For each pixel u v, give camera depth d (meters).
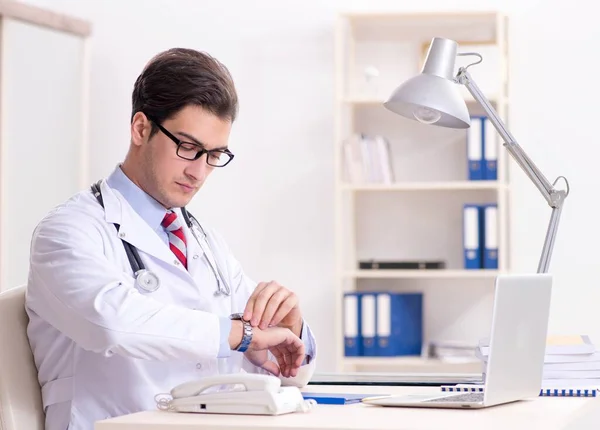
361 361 4.14
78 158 4.47
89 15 4.68
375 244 4.50
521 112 4.33
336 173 4.23
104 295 1.73
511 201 4.21
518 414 1.59
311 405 1.66
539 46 4.32
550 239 2.23
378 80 4.48
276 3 4.57
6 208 4.14
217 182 4.58
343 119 4.46
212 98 1.95
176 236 2.11
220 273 2.18
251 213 4.55
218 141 1.99
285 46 4.55
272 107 4.55
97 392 1.88
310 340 2.07
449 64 2.24
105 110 4.66
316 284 4.50
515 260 4.30
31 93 4.26
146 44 4.65
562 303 4.27
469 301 4.40
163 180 1.99
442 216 4.45
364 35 4.50
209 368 2.01
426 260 4.32
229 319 1.81
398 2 4.46
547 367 2.03
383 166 4.21
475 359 4.10
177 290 2.00
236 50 4.59
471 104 4.39
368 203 4.50
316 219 4.51
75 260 1.80
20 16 4.17
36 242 1.89
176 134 1.95
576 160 4.29
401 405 1.67
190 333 1.73
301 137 4.53
